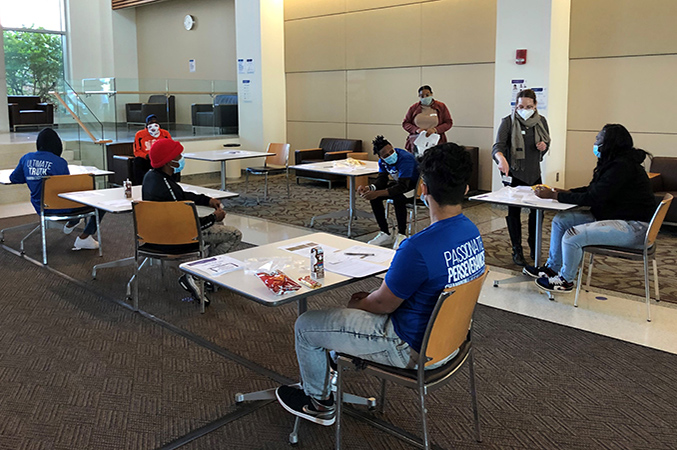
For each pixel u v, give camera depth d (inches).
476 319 167.3
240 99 470.3
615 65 307.7
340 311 100.1
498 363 139.9
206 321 168.9
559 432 111.0
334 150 428.5
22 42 601.9
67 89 418.3
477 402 116.9
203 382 132.4
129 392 128.0
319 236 138.9
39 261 229.1
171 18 591.5
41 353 147.8
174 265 223.6
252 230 277.9
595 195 167.8
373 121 422.0
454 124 378.3
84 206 227.0
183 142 446.6
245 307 180.1
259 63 453.7
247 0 452.1
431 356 91.2
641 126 304.0
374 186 244.4
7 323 167.3
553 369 136.6
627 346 148.6
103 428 113.8
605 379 131.6
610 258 225.3
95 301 185.6
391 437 110.3
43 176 217.8
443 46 375.6
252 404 123.0
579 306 176.7
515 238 218.2
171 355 146.6
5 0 589.9
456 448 106.3
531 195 188.5
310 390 106.2
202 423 115.6
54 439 110.1
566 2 313.0
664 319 165.6
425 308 91.9
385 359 94.6
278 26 461.1
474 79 364.5
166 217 167.0
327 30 436.8
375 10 406.6
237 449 107.1
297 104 468.8
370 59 415.2
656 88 296.8
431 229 91.7
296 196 369.1
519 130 213.2
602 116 315.9
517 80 317.1
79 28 618.2
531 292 189.8
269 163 371.2
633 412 117.7
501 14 318.0
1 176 247.4
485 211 321.7
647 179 168.9
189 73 586.2
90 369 138.9
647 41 296.0
